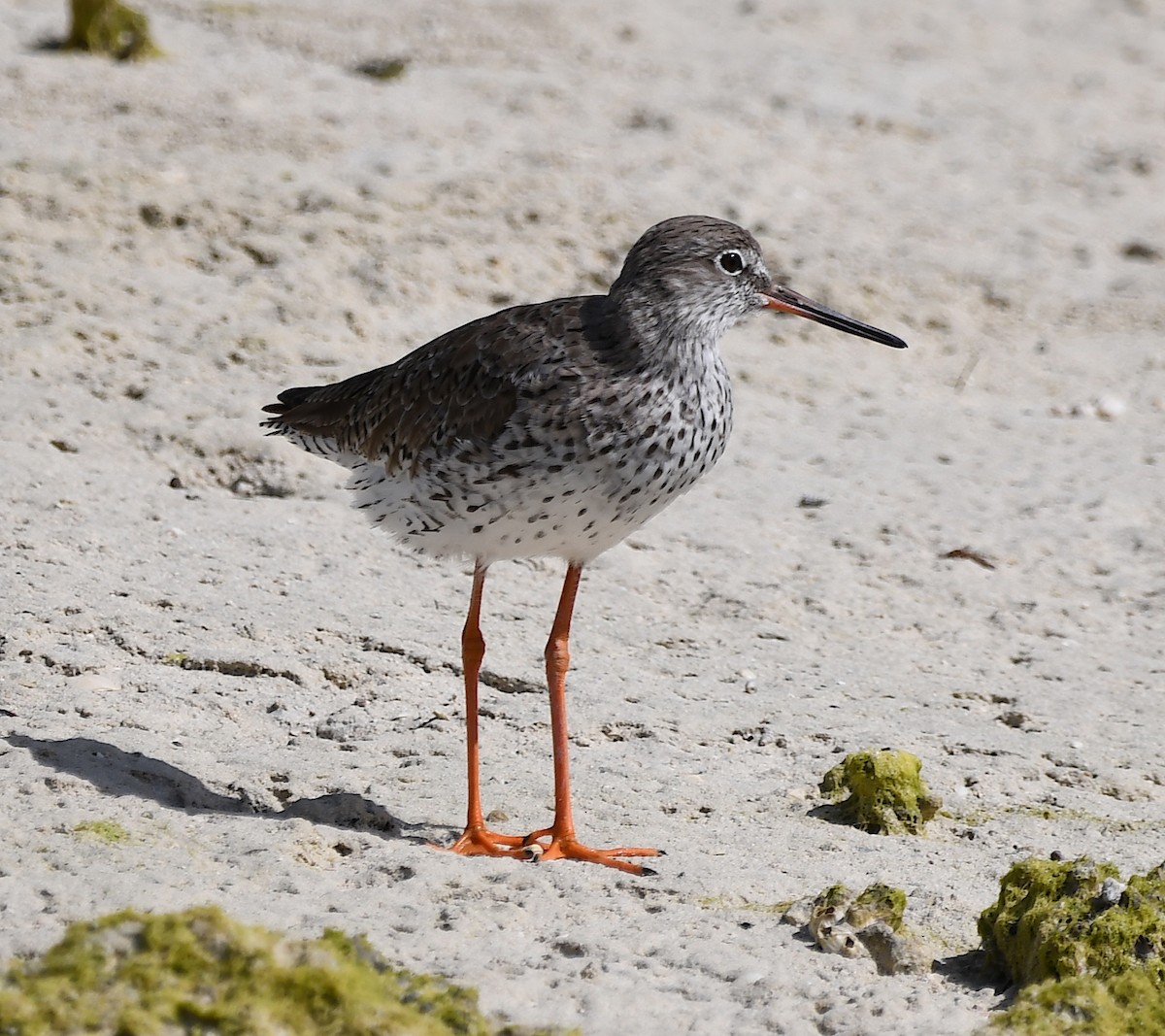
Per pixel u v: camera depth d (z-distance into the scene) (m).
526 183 20.83
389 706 11.71
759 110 24.80
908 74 27.77
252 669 11.90
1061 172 24.33
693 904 9.30
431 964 8.22
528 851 9.91
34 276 17.34
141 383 16.06
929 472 16.69
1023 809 10.88
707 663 12.88
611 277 19.38
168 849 9.26
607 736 11.66
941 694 12.59
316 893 8.96
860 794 10.55
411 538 10.74
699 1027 7.88
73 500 14.05
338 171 20.47
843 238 21.16
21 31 24.31
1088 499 16.23
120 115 21.30
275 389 16.27
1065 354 19.69
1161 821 10.71
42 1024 6.70
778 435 17.33
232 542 13.88
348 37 25.95
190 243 18.53
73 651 11.72
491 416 10.05
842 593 14.20
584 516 10.19
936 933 9.08
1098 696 12.66
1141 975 8.16
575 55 26.52
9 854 8.94
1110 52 30.64
